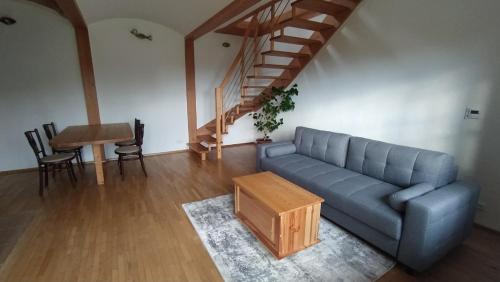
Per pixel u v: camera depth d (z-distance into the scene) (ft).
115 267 6.37
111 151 15.51
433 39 8.59
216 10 11.21
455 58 8.10
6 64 12.50
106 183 11.79
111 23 14.20
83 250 7.01
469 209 6.76
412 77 9.36
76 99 14.21
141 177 12.56
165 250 7.02
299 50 14.80
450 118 8.46
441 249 6.27
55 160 10.65
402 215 6.23
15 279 5.98
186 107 17.28
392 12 9.69
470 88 7.87
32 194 10.63
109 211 9.17
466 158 8.22
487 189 7.84
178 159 15.70
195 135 17.70
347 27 11.48
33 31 12.69
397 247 6.30
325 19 12.14
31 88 13.19
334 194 7.75
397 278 6.00
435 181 7.14
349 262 6.52
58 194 10.61
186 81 16.81
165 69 16.12
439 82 8.61
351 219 7.45
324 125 13.55
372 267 6.35
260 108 18.47
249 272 6.17
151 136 16.55
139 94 15.67
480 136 7.81
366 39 10.77
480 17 7.39
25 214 8.96
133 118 15.80
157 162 15.06
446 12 8.14
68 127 13.30
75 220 8.56
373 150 8.89
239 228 8.04
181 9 12.32
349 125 12.13
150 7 12.75
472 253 6.89
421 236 5.74
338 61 12.19
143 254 6.86
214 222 8.38
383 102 10.48
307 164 10.32
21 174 13.12
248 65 18.51
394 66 9.89
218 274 6.15
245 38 14.70
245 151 17.72
